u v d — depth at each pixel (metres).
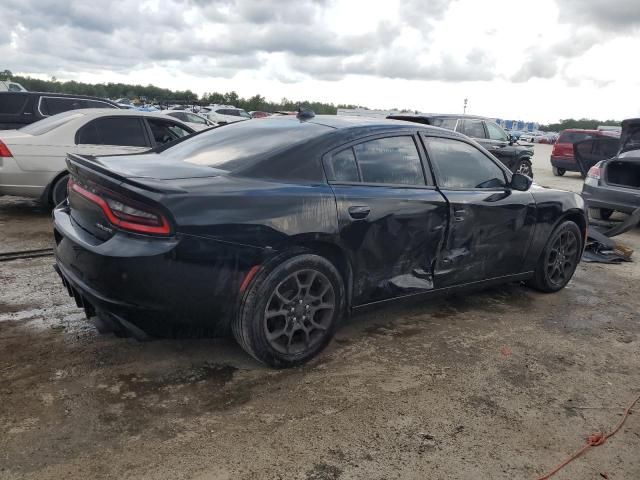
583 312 4.59
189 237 2.75
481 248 4.14
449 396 3.05
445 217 3.82
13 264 4.97
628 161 7.84
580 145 9.36
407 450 2.54
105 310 2.81
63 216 3.36
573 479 2.43
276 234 2.98
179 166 3.27
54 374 3.04
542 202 4.59
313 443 2.56
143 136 7.30
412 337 3.84
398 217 3.54
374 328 3.96
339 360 3.41
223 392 2.96
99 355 3.29
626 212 7.51
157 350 3.39
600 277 5.73
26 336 3.50
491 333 4.00
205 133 4.08
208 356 3.36
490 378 3.30
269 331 3.13
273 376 3.16
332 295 3.31
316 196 3.17
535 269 4.79
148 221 2.72
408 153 3.78
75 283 2.91
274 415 2.77
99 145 6.95
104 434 2.53
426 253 3.78
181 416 2.71
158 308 2.79
